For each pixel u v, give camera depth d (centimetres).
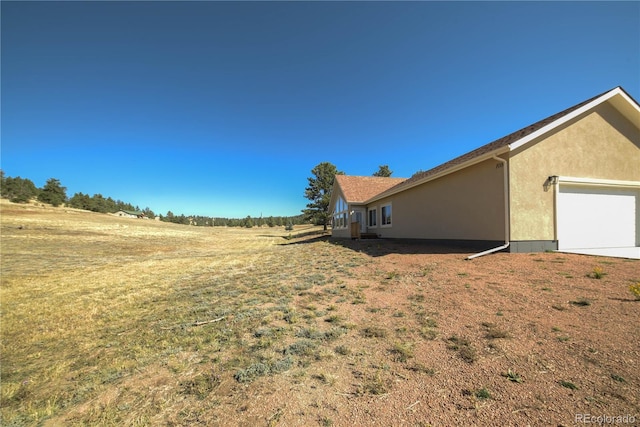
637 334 281
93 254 1819
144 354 348
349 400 224
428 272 632
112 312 566
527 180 784
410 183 1239
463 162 877
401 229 1434
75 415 242
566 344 276
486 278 539
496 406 202
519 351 272
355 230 1758
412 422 195
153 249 2138
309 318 419
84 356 371
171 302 604
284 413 214
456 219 995
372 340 327
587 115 861
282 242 2488
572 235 827
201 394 250
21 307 639
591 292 410
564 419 185
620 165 895
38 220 3641
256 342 350
